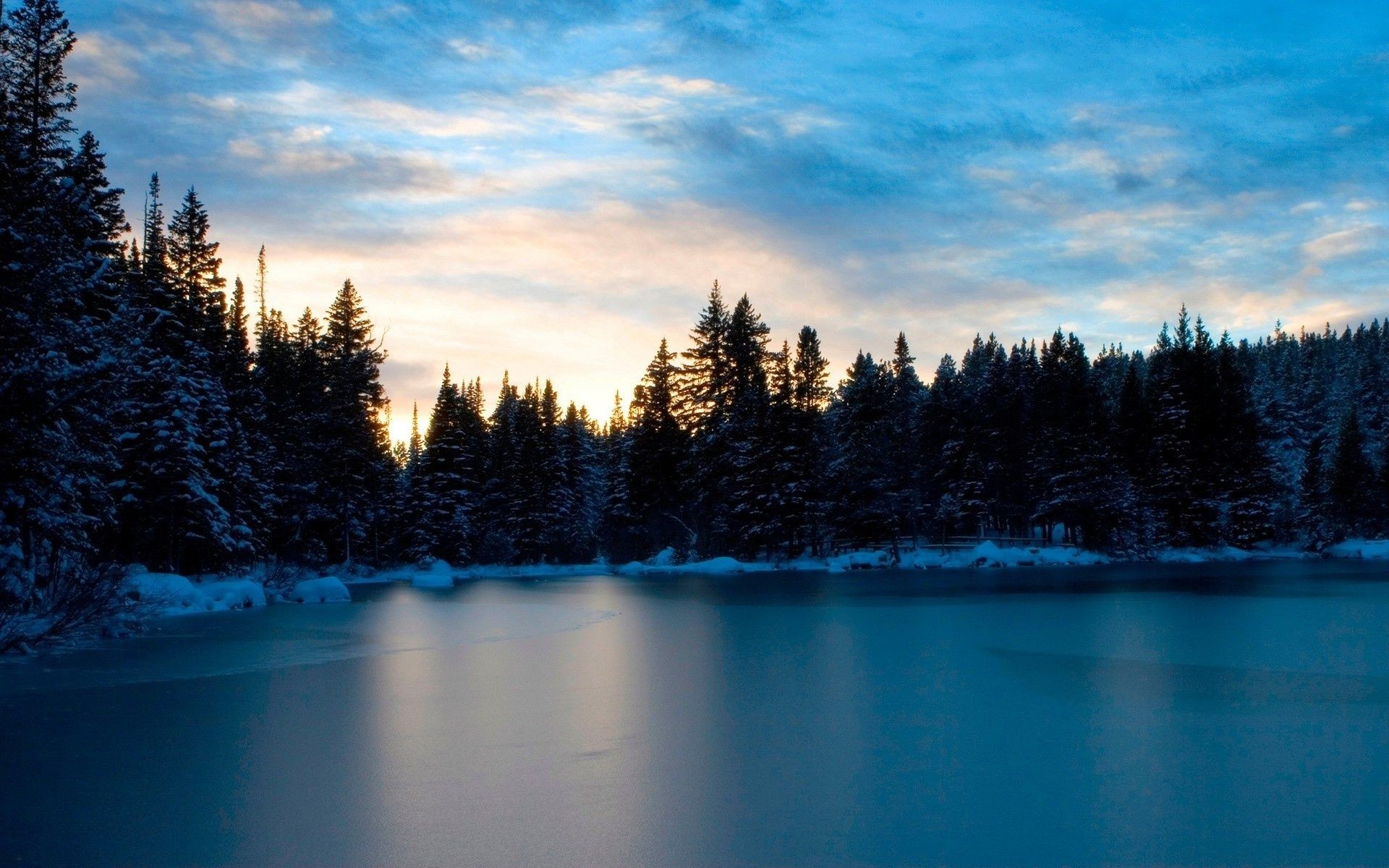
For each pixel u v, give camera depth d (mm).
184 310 48344
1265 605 30172
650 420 73250
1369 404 107938
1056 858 7254
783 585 46844
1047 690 14398
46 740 11188
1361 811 8359
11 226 21312
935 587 42469
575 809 8398
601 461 100938
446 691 14555
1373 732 11422
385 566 68312
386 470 72062
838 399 82938
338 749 10633
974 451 80250
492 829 7875
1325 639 21031
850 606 31766
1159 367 85938
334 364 65000
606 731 11570
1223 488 76438
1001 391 83062
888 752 10477
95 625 22766
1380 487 82188
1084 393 82250
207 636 23172
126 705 13461
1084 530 73438
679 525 72875
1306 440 97062
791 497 66375
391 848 7406
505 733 11469
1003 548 72375
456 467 72688
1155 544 72375
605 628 24922
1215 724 11875
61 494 23359
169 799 8727
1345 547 75375
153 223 48156
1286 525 79312
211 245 51938
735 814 8266
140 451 37438
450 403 72812
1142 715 12430
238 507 46344
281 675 16328
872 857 7238
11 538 21672
